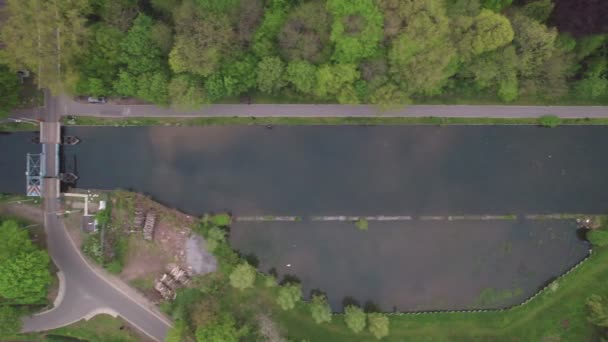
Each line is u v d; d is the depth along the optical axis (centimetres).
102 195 6619
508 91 6066
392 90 5797
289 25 5531
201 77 5919
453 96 6675
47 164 6581
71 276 6506
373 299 6694
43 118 6588
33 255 5878
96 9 5881
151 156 6725
